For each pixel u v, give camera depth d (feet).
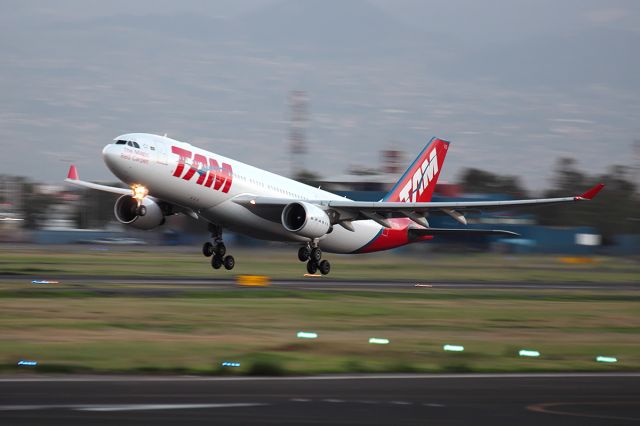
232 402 183.93
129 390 196.85
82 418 164.66
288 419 167.63
